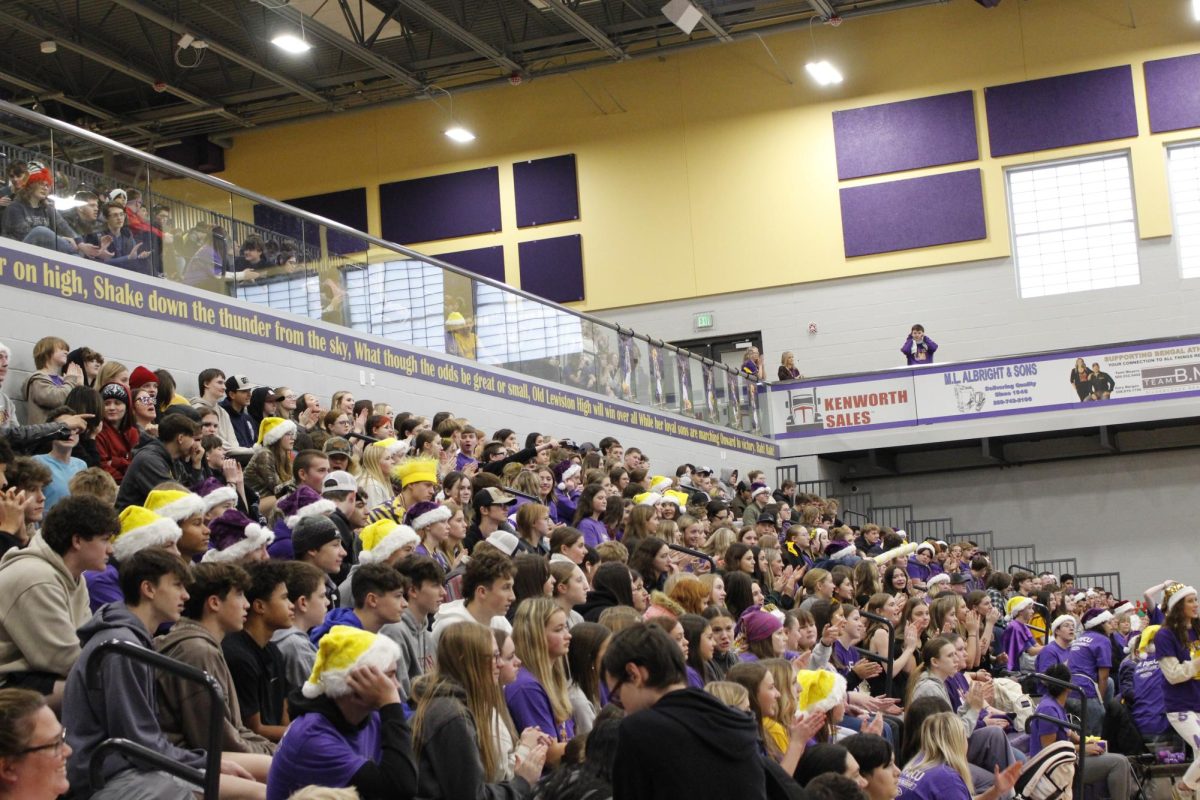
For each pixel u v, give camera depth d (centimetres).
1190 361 2270
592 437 1934
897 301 2625
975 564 1775
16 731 362
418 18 2566
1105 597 1852
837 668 924
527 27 2631
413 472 898
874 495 2634
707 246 2723
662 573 933
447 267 1669
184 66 2423
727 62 2747
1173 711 1125
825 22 2600
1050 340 2541
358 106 2811
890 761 612
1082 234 2553
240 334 1311
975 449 2578
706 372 2325
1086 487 2516
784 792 435
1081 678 1166
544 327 1869
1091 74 2548
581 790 457
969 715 898
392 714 441
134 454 817
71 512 513
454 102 2864
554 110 2819
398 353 1556
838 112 2678
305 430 1132
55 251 1099
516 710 577
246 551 634
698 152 2745
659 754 388
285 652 560
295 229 1411
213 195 1299
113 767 456
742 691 577
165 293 1220
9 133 1070
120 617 478
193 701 490
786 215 2691
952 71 2625
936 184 2614
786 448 2503
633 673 414
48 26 2330
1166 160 2517
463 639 514
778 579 1161
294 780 442
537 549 924
